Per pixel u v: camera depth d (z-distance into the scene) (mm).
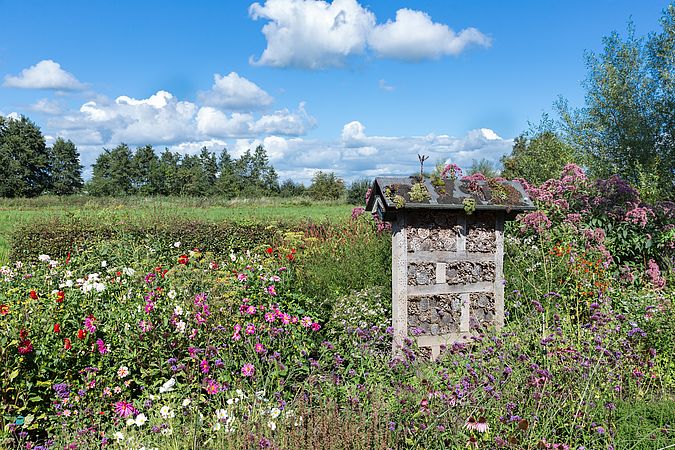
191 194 55938
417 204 5715
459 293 6086
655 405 3898
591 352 4398
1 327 4203
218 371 4531
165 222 13297
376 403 3617
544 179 14172
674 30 13156
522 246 7938
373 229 9453
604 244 8320
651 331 5285
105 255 8938
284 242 11695
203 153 59562
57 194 58781
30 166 57688
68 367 4363
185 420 3895
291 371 4566
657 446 3406
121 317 4832
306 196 51812
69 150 60969
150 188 56344
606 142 13906
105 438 3576
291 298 5949
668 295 6668
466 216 6105
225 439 3484
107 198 37531
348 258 8102
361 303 6508
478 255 6188
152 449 3430
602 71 14062
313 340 5527
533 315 5621
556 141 14367
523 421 3195
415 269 5906
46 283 5758
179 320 4840
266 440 3244
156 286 5520
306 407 3773
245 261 6984
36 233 11922
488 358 4441
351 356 4938
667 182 12727
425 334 5949
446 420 3383
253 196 54406
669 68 13336
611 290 6609
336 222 14172
